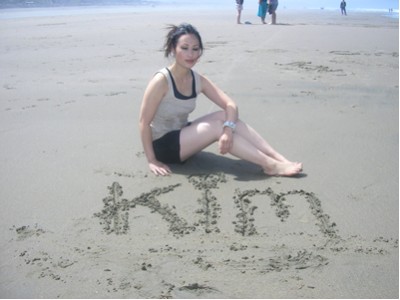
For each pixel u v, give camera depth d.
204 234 2.65
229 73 6.92
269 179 3.38
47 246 2.53
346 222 2.79
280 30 13.76
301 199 3.07
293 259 2.39
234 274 2.27
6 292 2.15
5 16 22.08
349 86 6.14
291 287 2.17
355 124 4.61
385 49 9.58
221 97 3.53
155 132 3.55
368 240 2.59
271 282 2.21
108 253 2.46
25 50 9.82
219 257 2.41
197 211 2.91
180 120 3.54
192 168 3.57
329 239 2.60
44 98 5.66
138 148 3.99
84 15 23.45
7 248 2.51
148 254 2.45
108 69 7.47
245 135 3.49
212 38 11.54
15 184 3.31
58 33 13.32
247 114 4.92
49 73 7.23
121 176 3.43
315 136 4.28
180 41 3.22
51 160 3.75
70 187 3.26
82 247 2.52
